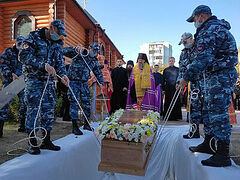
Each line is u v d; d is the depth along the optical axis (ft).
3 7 24.56
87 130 11.84
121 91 19.92
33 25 23.70
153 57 275.18
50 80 7.96
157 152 11.65
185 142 9.44
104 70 17.29
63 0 22.98
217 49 6.41
